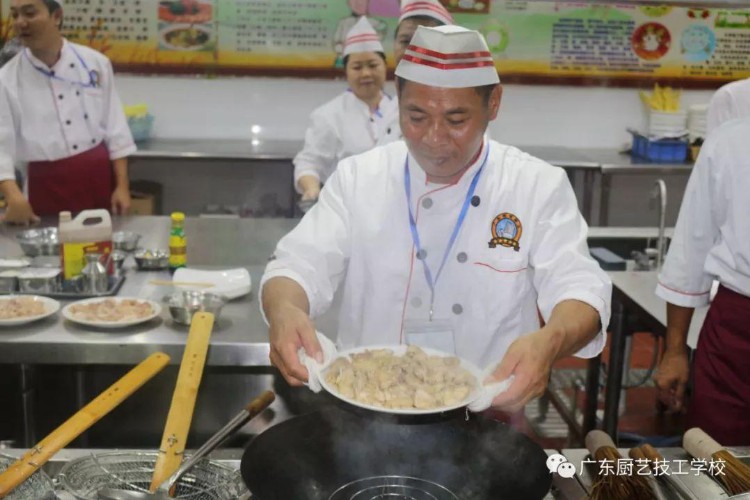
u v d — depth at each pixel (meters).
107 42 4.43
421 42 1.25
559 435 3.09
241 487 1.09
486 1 4.58
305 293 1.41
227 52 4.52
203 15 4.45
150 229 3.09
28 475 1.04
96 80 3.37
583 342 1.31
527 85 4.77
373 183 1.55
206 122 4.66
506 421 1.54
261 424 2.29
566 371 3.60
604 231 3.37
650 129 4.67
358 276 1.57
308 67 4.57
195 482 1.11
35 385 2.38
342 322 1.63
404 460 1.09
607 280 1.42
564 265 1.43
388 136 3.53
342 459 1.08
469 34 1.24
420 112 1.25
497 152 1.55
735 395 1.91
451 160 1.29
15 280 2.35
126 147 3.47
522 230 1.50
